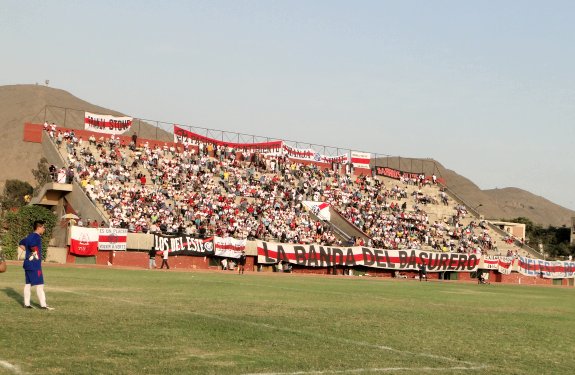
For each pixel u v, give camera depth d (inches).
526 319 1148.5
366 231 3659.0
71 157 3221.0
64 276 1636.3
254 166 3971.5
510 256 3777.1
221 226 3122.5
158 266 2632.9
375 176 4446.4
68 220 2623.0
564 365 648.4
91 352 572.4
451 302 1502.2
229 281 1856.5
